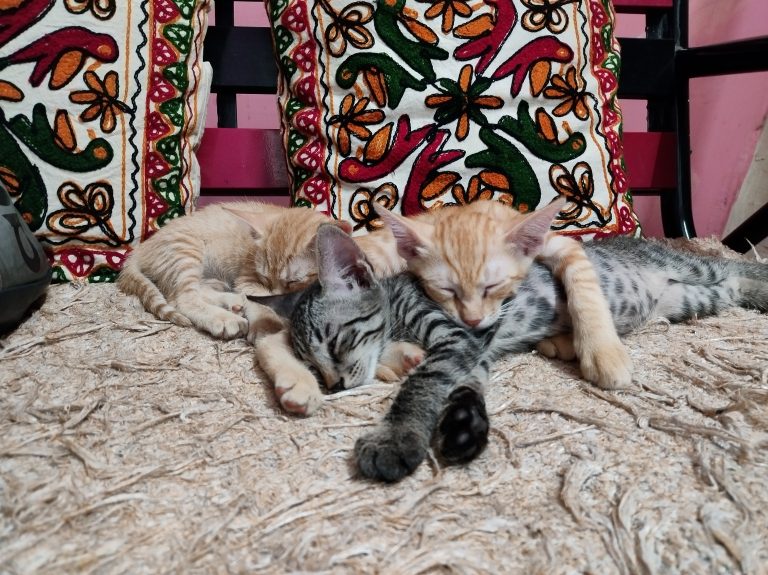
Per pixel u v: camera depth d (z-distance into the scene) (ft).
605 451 1.07
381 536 0.90
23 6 1.81
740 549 0.86
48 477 1.02
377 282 1.50
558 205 1.50
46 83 1.83
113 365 1.38
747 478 0.99
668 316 1.70
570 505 0.94
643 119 3.09
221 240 1.97
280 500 0.97
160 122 1.93
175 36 1.93
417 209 2.03
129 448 1.10
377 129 2.00
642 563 0.85
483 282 1.49
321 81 1.99
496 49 2.01
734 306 1.76
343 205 2.02
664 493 0.97
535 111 2.04
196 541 0.89
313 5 1.97
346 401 1.27
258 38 2.24
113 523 0.93
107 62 1.87
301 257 1.80
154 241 1.89
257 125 3.05
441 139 2.01
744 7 2.78
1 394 1.26
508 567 0.85
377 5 1.95
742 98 2.86
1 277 1.45
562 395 1.26
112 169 1.90
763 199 2.79
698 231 3.09
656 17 2.44
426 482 1.01
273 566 0.85
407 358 1.39
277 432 1.15
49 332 1.54
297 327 1.44
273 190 2.35
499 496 0.98
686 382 1.30
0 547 0.88
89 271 1.92
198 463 1.05
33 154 1.83
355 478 1.02
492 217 1.67
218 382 1.33
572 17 2.06
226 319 1.59
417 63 1.98
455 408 1.14
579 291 1.45
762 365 1.34
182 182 2.01
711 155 3.01
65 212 1.87
